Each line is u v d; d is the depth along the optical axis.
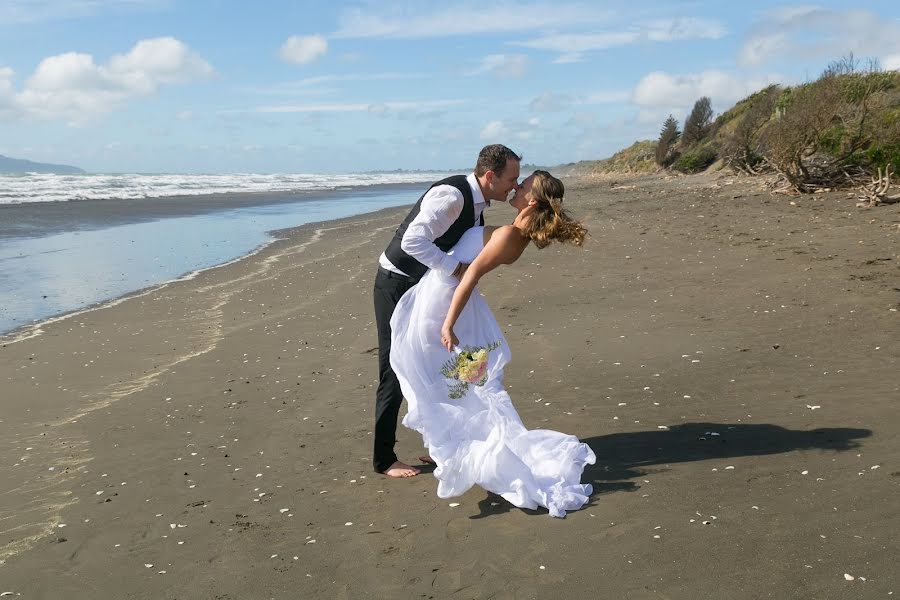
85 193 34.97
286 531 3.39
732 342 6.01
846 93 17.38
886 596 2.43
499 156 3.59
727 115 37.66
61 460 4.51
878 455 3.56
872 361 5.15
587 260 10.47
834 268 8.45
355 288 9.97
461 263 3.57
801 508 3.10
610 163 55.31
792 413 4.30
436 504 3.57
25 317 9.02
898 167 15.80
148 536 3.43
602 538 3.03
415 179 90.50
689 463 3.72
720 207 16.03
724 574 2.66
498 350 3.79
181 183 51.47
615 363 5.74
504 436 3.45
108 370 6.60
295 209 28.31
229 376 6.18
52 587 3.02
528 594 2.67
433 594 2.73
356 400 5.33
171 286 10.99
